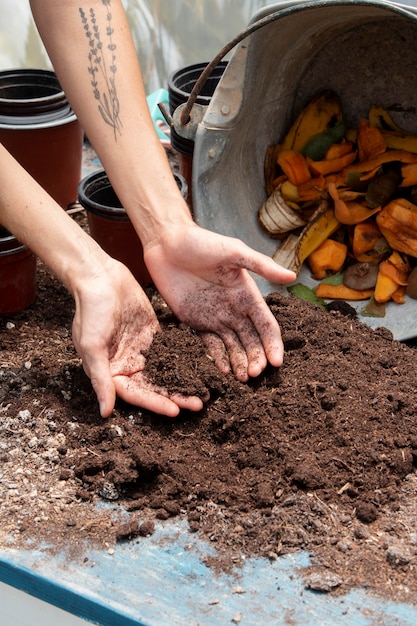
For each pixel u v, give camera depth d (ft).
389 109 4.51
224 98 4.06
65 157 4.91
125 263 4.48
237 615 3.09
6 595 3.31
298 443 3.56
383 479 3.47
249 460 3.52
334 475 3.46
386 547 3.28
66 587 3.16
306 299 4.38
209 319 3.86
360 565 3.23
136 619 3.08
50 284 4.61
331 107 4.55
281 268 3.65
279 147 4.56
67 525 3.36
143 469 3.46
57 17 3.87
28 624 3.34
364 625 3.07
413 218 4.27
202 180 4.18
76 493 3.45
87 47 3.89
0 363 3.99
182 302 3.87
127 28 3.98
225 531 3.34
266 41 4.00
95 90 3.89
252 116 4.29
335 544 3.29
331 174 4.51
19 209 3.67
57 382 3.83
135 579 3.19
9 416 3.70
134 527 3.32
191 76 5.09
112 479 3.44
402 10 3.55
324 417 3.63
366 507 3.37
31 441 3.60
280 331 3.92
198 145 4.10
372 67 4.43
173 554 3.27
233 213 4.39
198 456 3.56
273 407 3.66
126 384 3.65
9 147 4.79
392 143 4.45
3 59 6.37
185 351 3.76
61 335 4.24
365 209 4.42
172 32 6.27
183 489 3.43
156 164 3.90
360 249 4.41
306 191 4.47
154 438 3.61
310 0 3.74
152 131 3.94
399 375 3.86
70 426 3.65
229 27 6.15
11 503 3.43
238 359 3.77
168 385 3.66
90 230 4.53
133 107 3.91
